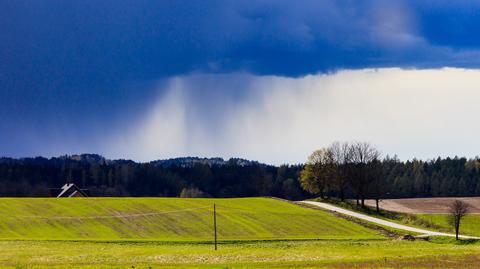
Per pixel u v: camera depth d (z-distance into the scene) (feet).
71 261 244.63
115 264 231.30
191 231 384.68
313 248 313.32
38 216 396.57
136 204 456.04
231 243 338.75
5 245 302.45
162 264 231.71
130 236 360.28
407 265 234.38
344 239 369.30
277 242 347.97
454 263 243.19
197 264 231.09
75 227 374.84
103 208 431.84
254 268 218.38
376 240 372.79
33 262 240.32
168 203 471.62
